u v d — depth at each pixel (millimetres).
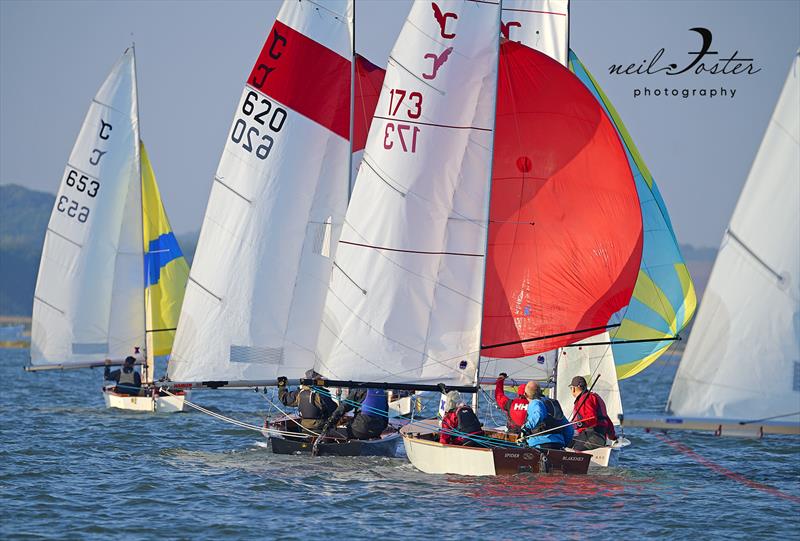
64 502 60375
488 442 68500
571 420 72125
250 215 85250
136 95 125438
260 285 85000
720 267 54594
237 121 86062
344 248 72562
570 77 69688
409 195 71000
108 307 125312
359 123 88000
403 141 71188
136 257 125875
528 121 71000
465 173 70500
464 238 70438
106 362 124375
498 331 71812
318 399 77625
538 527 55125
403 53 71438
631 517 57594
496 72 70250
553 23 84875
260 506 59656
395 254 71125
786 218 53656
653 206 88062
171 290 127625
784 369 53406
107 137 124750
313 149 85125
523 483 65875
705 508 60219
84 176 124500
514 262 71500
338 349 72375
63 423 101438
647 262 87750
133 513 57906
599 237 69938
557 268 70812
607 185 69688
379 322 71375
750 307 53938
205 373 85188
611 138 69375
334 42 85188
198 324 85688
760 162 54281
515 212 71438
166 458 77312
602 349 80125
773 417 53406
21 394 146000
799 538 53594
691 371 54656
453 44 70812
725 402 53938
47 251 125438
